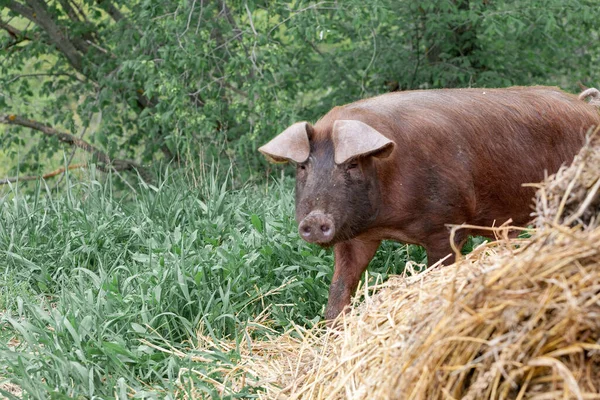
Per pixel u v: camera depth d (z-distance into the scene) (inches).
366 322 206.1
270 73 496.4
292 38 518.0
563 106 311.4
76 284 324.2
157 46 543.8
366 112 283.0
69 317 268.7
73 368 246.2
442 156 284.8
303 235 258.8
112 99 577.3
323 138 268.7
